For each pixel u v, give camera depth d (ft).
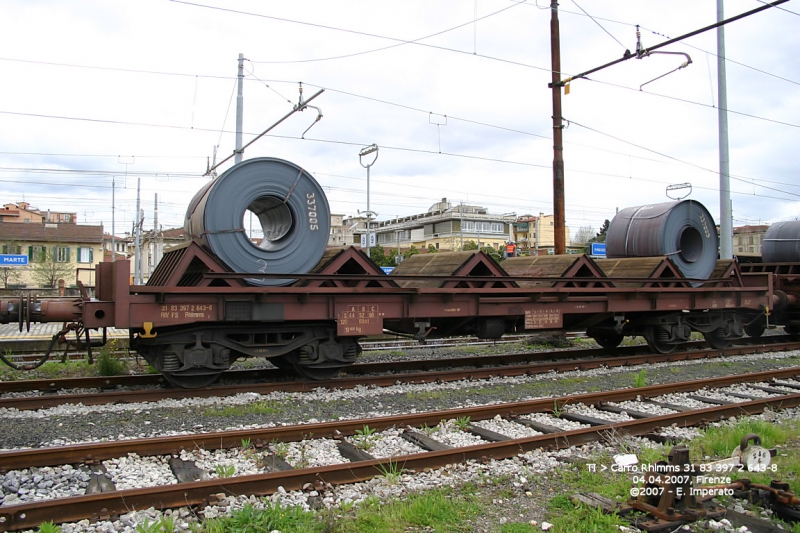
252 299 27.91
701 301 43.29
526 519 14.46
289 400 26.35
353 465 16.30
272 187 28.27
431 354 43.09
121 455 17.49
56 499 13.33
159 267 31.58
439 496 15.07
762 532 13.74
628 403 26.63
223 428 21.66
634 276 41.24
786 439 21.04
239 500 14.58
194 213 28.66
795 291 52.70
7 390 27.71
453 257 35.06
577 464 18.13
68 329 27.20
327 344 30.55
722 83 60.39
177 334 27.43
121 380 29.84
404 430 21.09
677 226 43.37
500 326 35.81
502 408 23.71
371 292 30.19
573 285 37.58
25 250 180.55
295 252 28.89
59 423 21.70
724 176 60.34
